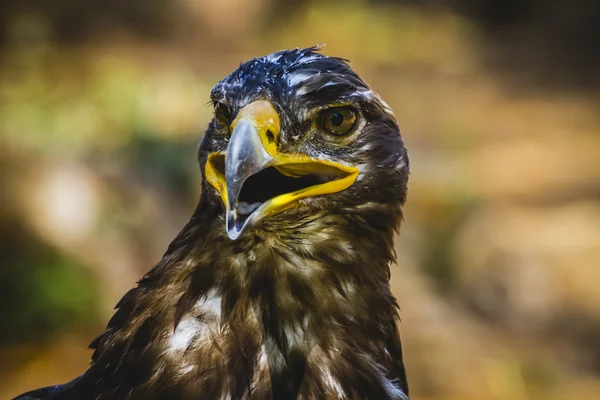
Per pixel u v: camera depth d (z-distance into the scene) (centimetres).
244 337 407
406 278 1420
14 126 1355
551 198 2020
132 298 425
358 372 417
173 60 2612
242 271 415
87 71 2092
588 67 3522
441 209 1666
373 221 434
